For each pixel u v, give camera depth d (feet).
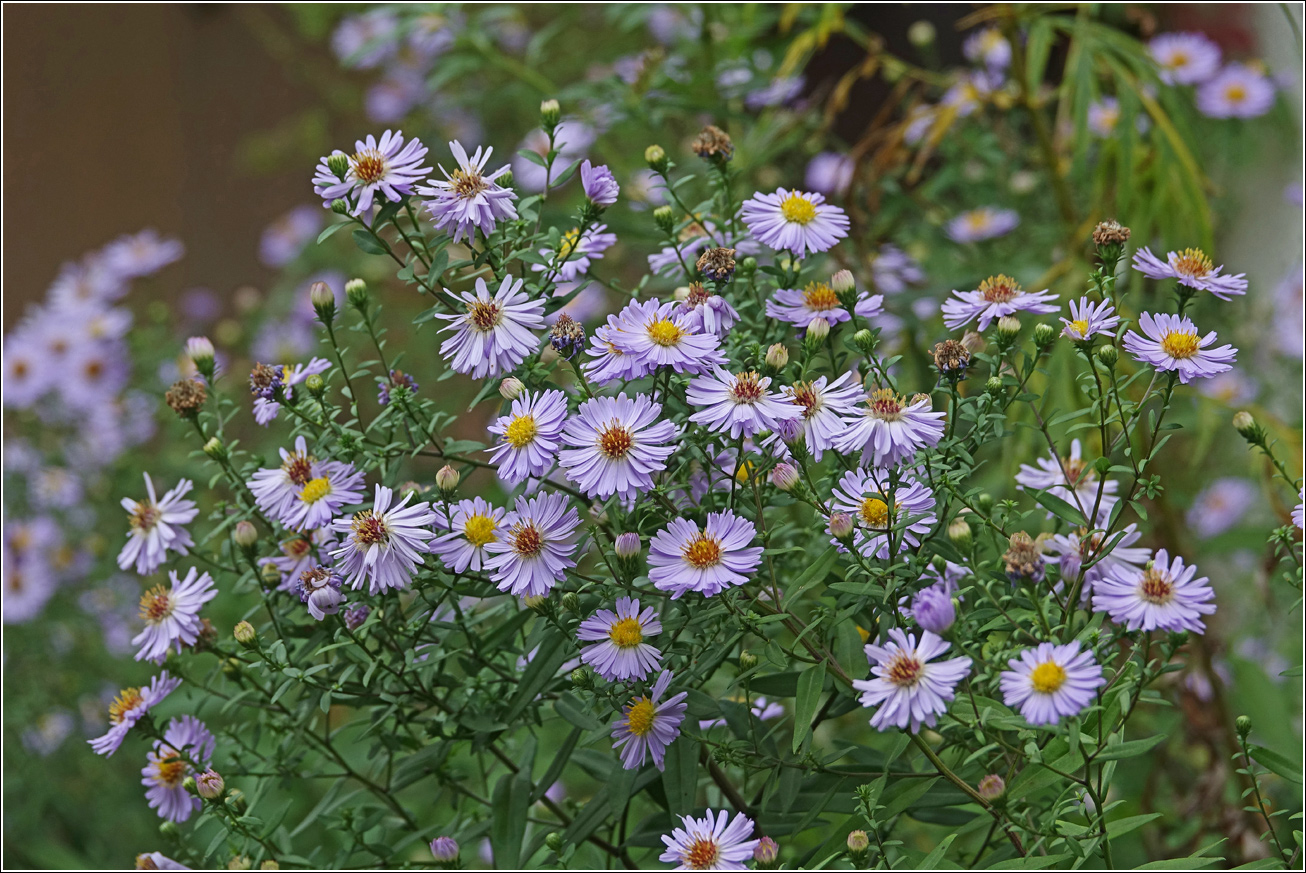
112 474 6.41
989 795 4.09
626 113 5.15
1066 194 5.10
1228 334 5.95
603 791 4.30
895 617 4.13
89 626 6.13
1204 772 4.83
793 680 4.20
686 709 4.16
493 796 4.29
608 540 4.21
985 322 4.23
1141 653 4.19
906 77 5.55
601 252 4.32
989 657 4.17
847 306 4.25
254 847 4.37
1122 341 4.16
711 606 4.17
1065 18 5.08
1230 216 6.59
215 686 4.49
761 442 4.15
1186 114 5.63
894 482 4.12
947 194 6.15
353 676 4.28
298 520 4.24
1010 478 4.79
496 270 4.25
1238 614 5.78
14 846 5.31
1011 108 5.66
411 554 4.15
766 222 4.29
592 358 4.22
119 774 5.72
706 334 4.14
